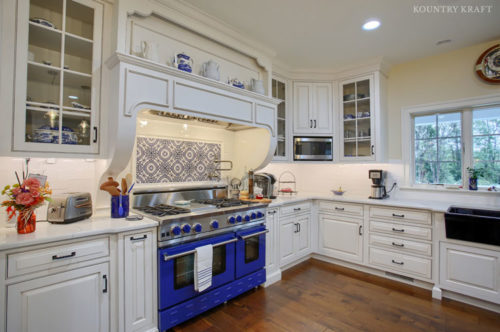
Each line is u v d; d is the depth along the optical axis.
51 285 1.43
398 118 3.36
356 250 3.07
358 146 3.42
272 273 2.76
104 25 1.91
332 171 3.87
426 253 2.58
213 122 2.78
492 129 2.85
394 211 2.79
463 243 2.35
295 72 3.52
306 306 2.28
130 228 1.68
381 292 2.54
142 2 1.96
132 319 1.70
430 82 3.15
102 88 1.89
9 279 1.30
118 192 1.92
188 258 2.00
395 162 3.35
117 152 1.81
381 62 3.18
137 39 2.01
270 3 2.14
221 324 2.01
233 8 2.21
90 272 1.56
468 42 2.80
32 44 1.70
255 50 2.85
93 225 1.68
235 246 2.33
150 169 2.41
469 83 2.90
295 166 4.07
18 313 1.33
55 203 1.71
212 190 2.88
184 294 1.95
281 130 3.49
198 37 2.40
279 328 1.96
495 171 2.82
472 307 2.28
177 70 2.00
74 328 1.50
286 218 2.97
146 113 2.30
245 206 2.40
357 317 2.11
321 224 3.37
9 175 1.74
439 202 2.90
